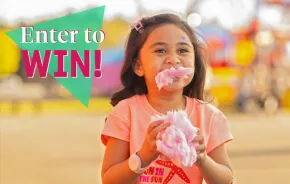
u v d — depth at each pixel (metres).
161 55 2.55
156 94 2.59
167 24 2.59
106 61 19.02
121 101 2.64
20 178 6.82
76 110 19.09
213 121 2.62
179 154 2.20
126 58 2.70
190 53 2.58
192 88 2.74
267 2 18.77
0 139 10.92
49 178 6.82
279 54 19.02
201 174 2.50
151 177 2.51
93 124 14.20
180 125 2.24
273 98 18.61
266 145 9.95
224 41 18.31
